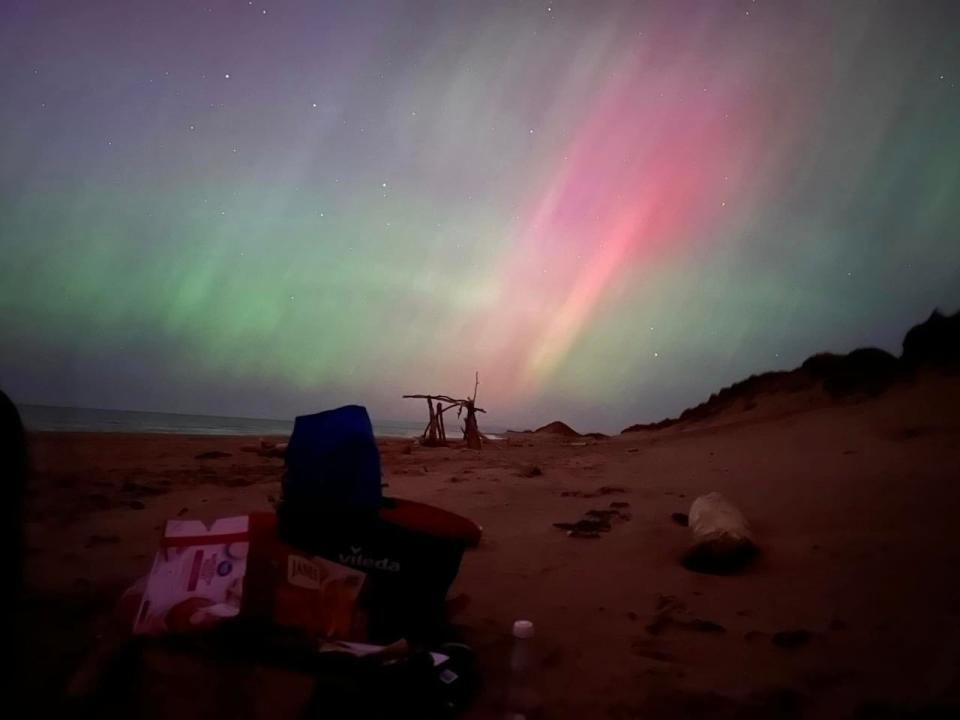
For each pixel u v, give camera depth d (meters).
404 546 1.94
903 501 3.81
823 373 12.31
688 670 1.91
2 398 1.39
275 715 1.44
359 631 1.81
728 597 2.60
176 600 1.70
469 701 1.69
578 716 1.65
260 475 6.13
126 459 7.00
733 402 14.53
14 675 1.57
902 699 1.65
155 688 1.51
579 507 4.75
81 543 3.28
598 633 2.23
